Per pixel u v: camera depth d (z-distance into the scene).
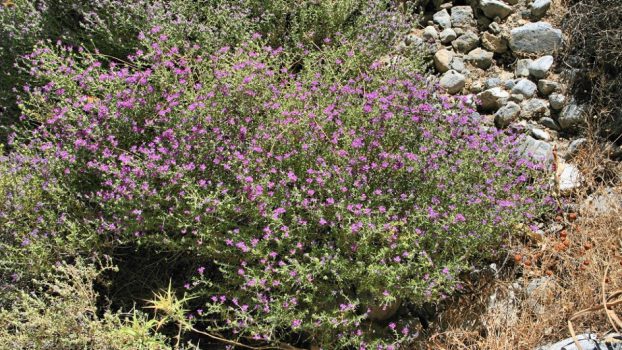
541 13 2.05
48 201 1.67
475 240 1.57
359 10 2.13
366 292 1.60
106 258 1.58
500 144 1.73
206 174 1.63
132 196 1.58
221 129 1.66
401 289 1.53
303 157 1.63
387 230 1.54
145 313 1.57
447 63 2.05
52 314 1.46
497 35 2.06
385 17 2.04
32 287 1.64
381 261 1.51
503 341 1.53
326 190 1.58
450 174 1.65
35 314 1.46
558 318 1.53
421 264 1.51
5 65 2.04
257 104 1.70
